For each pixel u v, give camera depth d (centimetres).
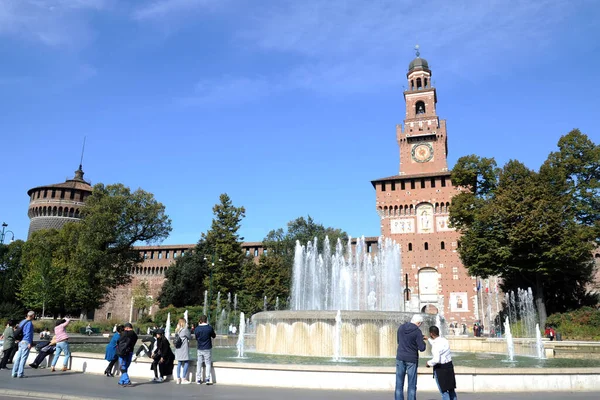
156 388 1321
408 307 6562
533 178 4406
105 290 5928
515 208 4191
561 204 4162
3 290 6238
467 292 6412
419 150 7388
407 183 7044
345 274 5316
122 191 6050
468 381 1349
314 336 2166
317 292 5556
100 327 4719
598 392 1349
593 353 2486
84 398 1130
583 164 4578
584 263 4406
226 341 3278
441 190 6862
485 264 4409
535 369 1370
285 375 1370
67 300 5747
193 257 7512
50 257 6469
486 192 5028
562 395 1282
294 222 8594
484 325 6291
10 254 6969
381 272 5556
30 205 9300
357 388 1332
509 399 1209
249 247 8644
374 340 2145
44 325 4556
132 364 1565
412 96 7719
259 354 2219
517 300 4819
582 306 4134
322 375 1352
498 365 1953
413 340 1072
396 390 1068
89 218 5675
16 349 1820
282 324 2256
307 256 5706
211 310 6019
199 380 1415
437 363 1035
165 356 1453
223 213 6644
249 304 6319
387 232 6950
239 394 1228
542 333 3922
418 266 6694
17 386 1293
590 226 4316
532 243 4053
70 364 1700
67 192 9238
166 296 7388
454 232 6669
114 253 5938
